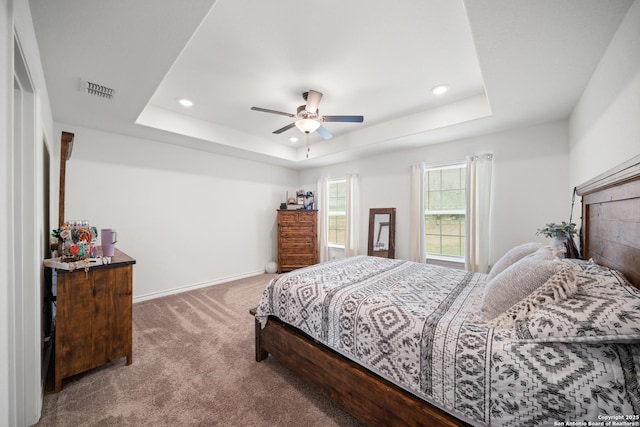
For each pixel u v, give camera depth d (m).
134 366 1.90
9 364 1.16
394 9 1.54
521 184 2.98
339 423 1.39
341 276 2.00
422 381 1.11
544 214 2.82
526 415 0.88
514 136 3.03
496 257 3.16
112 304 1.84
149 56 1.70
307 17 1.61
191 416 1.44
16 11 1.03
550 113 2.54
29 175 1.39
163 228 3.64
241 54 2.00
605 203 1.49
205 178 4.12
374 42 1.86
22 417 1.33
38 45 1.55
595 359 0.85
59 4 1.25
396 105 2.96
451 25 1.68
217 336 2.38
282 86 2.52
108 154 3.16
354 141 3.87
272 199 5.18
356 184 4.59
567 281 1.04
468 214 3.31
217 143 3.65
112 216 3.19
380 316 1.32
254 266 4.84
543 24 1.35
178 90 2.62
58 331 1.62
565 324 0.91
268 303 1.92
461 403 1.01
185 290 3.83
